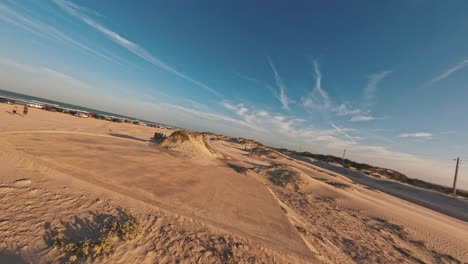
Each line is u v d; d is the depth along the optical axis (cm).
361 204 1856
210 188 1187
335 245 841
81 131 2380
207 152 2956
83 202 643
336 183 2984
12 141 1179
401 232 1274
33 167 826
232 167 2495
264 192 1438
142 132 4356
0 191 577
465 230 1884
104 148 1625
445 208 3684
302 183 2188
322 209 1435
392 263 813
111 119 6450
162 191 923
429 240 1229
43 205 571
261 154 6538
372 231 1184
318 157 10756
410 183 7056
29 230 457
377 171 8400
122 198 740
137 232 531
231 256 545
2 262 362
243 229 732
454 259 1006
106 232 508
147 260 448
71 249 418
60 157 1052
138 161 1434
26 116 2714
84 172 916
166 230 596
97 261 404
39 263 376
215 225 709
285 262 591
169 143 2597
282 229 818
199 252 527
